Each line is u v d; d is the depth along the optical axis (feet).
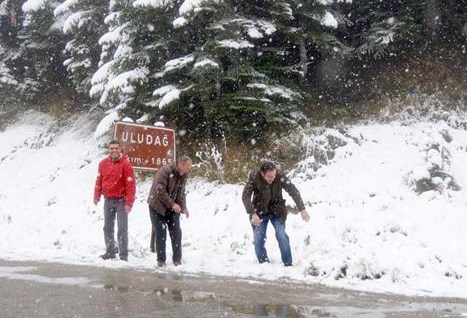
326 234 28.22
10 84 75.77
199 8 43.04
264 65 49.16
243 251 28.45
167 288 18.31
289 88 49.52
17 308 14.44
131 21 47.26
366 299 17.54
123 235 26.48
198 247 30.17
